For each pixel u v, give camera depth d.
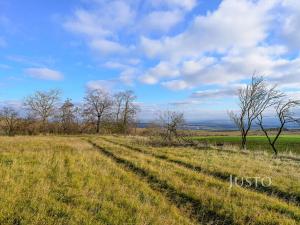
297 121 26.55
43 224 6.95
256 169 15.15
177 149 24.81
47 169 12.71
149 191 10.46
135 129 76.94
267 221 7.96
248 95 30.33
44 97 71.06
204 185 11.41
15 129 59.69
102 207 8.36
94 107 75.12
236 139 47.06
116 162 16.92
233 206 8.96
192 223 7.79
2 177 10.61
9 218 7.12
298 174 14.39
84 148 25.00
